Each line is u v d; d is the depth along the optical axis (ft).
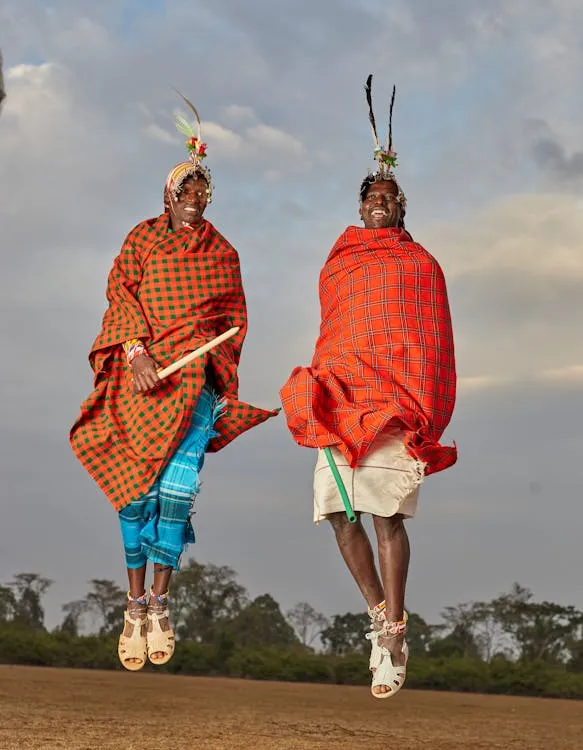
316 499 19.02
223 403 20.38
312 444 18.69
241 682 59.52
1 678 48.01
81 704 35.37
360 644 80.89
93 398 20.21
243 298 21.06
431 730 32.30
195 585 89.81
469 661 72.08
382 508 18.53
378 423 18.39
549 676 68.64
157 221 20.89
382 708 43.04
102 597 80.79
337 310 19.76
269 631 87.56
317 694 50.26
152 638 19.94
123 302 20.36
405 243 19.98
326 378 19.07
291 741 27.22
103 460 20.13
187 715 33.35
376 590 19.25
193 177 20.65
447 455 18.85
